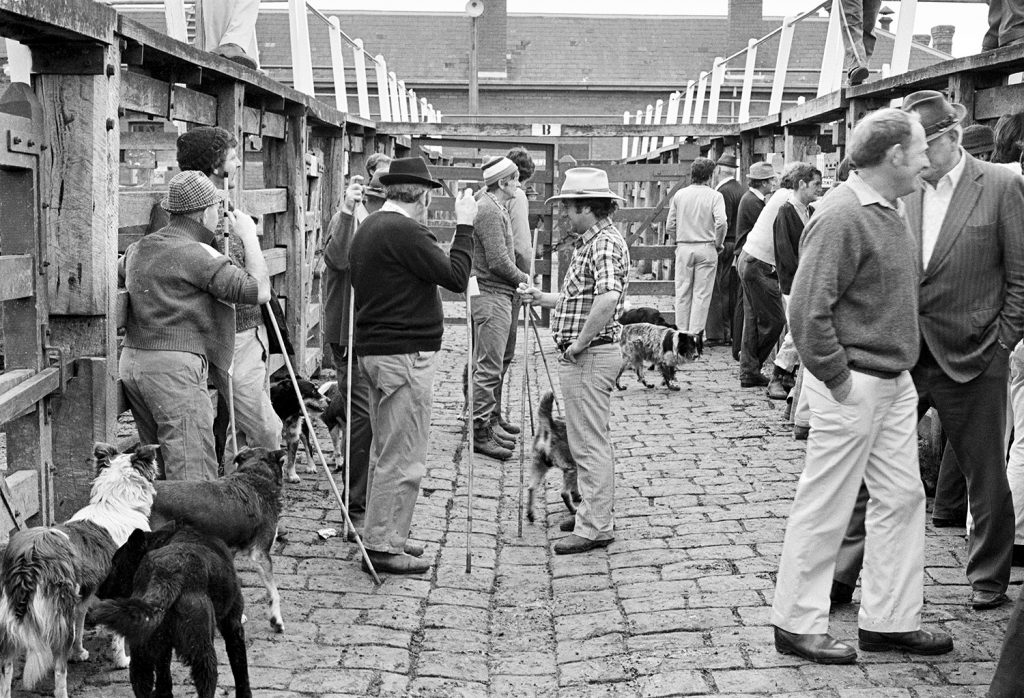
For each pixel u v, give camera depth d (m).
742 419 9.88
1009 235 4.92
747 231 12.70
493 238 8.51
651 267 21.62
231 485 4.99
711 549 6.34
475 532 6.99
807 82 42.53
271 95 9.09
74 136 5.15
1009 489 5.07
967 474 5.14
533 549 6.75
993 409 5.00
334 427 7.80
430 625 5.44
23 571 3.98
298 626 5.27
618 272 6.27
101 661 4.68
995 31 8.34
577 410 6.50
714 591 5.66
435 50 47.59
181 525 4.34
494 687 4.78
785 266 10.00
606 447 6.53
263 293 5.51
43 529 4.14
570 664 4.96
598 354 6.45
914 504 4.61
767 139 15.34
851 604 5.29
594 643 5.17
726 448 8.80
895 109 4.43
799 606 4.71
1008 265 4.94
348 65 44.47
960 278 4.96
